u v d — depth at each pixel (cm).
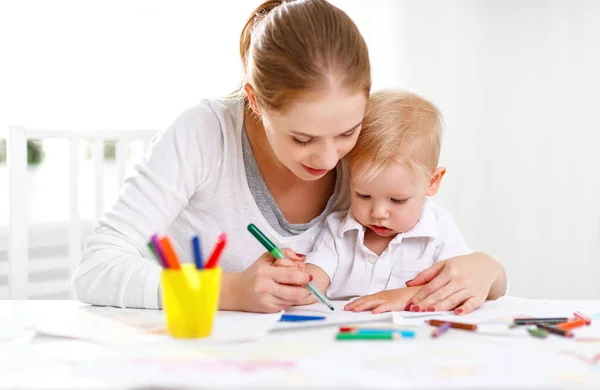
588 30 239
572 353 72
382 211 108
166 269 79
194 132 114
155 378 63
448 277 99
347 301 106
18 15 219
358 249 115
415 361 69
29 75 222
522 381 63
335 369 66
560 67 242
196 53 237
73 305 102
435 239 116
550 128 245
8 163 155
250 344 76
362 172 107
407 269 115
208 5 236
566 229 246
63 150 244
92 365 68
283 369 66
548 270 248
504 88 247
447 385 61
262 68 92
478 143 250
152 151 112
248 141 115
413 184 107
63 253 238
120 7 229
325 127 89
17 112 221
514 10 244
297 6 96
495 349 74
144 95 233
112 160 251
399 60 249
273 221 117
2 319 91
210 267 79
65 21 224
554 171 245
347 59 89
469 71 248
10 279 154
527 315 93
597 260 244
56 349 76
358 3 247
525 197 248
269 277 93
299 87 87
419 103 112
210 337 79
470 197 251
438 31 249
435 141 111
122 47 230
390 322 90
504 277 107
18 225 154
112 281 100
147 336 80
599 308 99
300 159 93
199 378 62
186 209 119
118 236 105
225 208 117
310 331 84
